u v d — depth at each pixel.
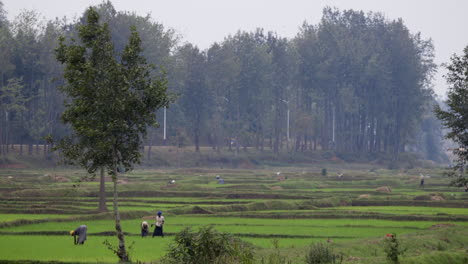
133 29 126.56
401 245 141.62
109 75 119.75
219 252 100.62
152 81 127.88
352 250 135.12
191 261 99.75
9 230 169.50
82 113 121.50
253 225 192.00
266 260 110.25
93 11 124.81
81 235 144.25
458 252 128.75
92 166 123.50
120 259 118.06
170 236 163.25
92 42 123.69
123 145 123.19
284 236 166.12
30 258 120.38
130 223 194.62
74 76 120.69
